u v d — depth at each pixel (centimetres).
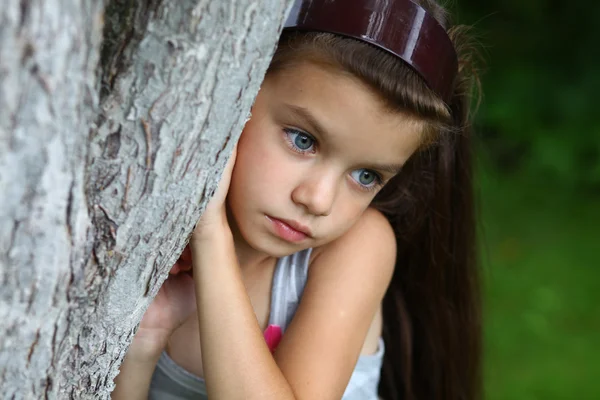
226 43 111
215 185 127
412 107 155
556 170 533
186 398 195
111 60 109
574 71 550
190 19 107
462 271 231
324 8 153
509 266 466
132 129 112
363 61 149
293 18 154
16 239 99
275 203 156
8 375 108
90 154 111
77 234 107
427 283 232
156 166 115
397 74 152
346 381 179
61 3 92
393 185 211
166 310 175
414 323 241
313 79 150
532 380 388
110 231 117
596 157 532
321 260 188
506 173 540
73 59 96
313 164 156
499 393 381
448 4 203
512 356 403
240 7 110
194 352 192
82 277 113
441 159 213
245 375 155
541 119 546
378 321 217
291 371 173
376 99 151
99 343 125
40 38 91
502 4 558
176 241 128
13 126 93
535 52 557
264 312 190
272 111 153
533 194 526
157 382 195
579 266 467
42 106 94
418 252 228
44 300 106
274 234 160
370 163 158
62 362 117
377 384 231
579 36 552
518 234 494
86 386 128
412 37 154
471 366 246
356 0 152
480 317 243
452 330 238
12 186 95
